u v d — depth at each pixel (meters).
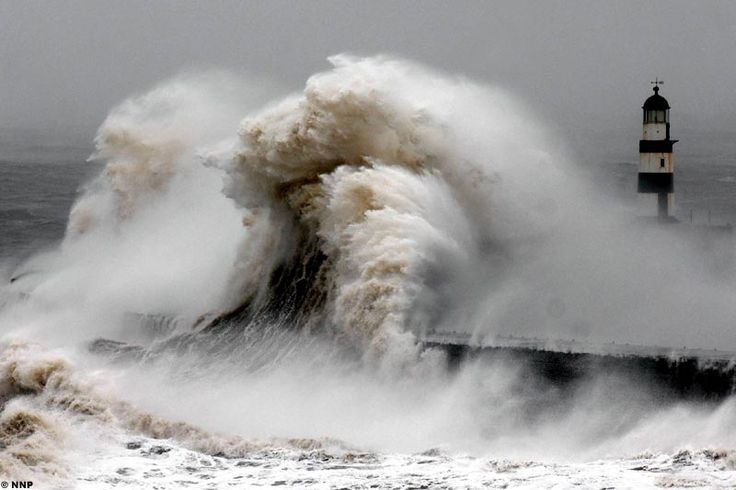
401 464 66.38
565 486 61.28
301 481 63.31
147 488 62.25
